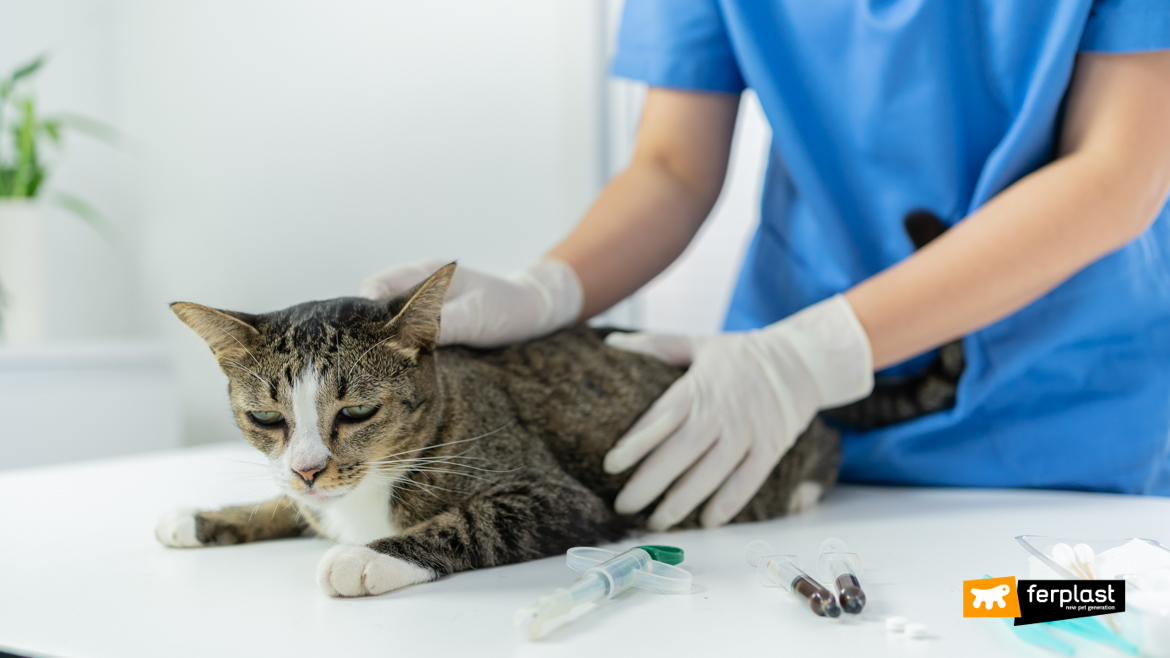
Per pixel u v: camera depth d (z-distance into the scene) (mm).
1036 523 1017
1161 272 1272
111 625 659
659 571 757
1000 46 1274
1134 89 1127
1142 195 1111
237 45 3227
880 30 1316
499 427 1024
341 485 909
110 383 2584
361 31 2994
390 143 2980
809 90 1437
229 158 3281
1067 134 1228
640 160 1585
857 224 1455
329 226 3096
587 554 839
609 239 1458
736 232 2682
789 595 716
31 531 1029
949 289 1142
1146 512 1080
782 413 1160
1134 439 1264
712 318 2734
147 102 3447
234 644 608
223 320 933
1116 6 1119
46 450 2422
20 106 2947
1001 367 1290
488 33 2824
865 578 761
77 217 3404
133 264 3568
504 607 699
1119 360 1267
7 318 2799
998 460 1336
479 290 1203
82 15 3393
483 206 2861
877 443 1401
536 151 2787
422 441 979
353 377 916
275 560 893
